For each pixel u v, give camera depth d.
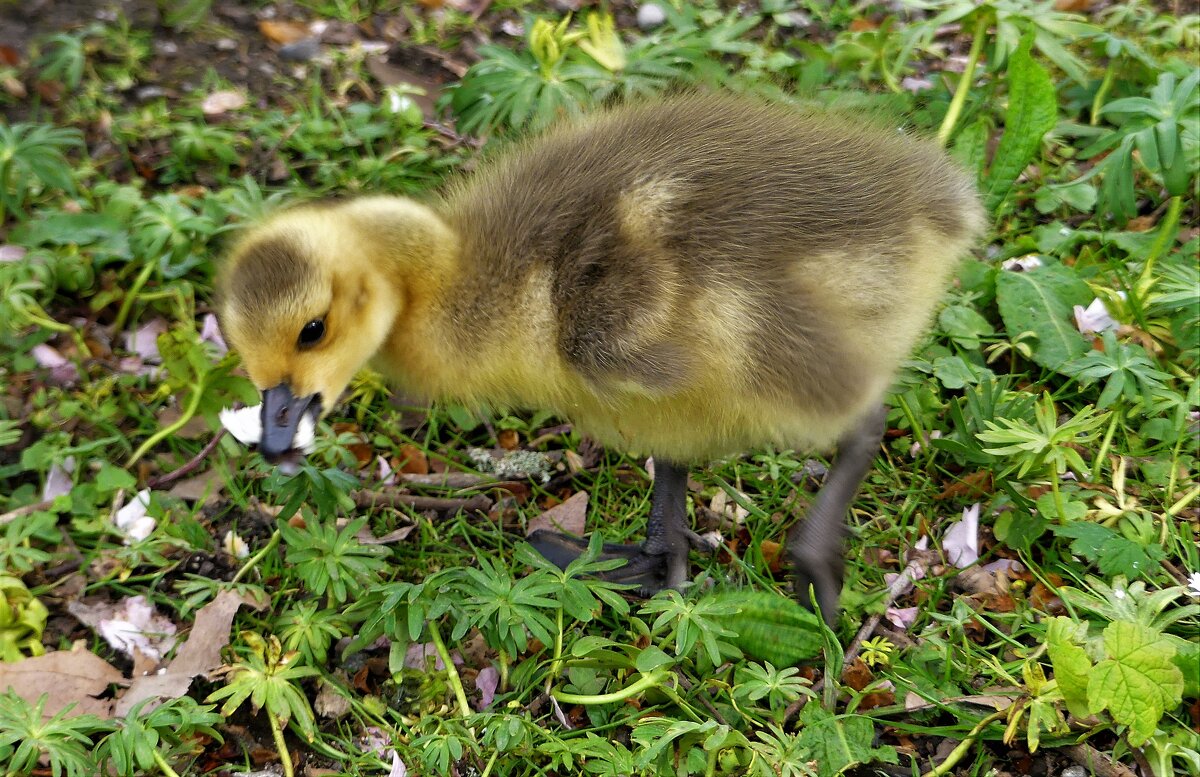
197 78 1.01
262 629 0.79
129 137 0.97
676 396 0.75
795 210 0.76
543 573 0.76
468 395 0.79
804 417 0.75
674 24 0.98
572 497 0.83
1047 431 0.78
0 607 0.78
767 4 1.02
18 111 0.98
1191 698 0.75
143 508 0.83
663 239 0.75
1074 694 0.73
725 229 0.75
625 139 0.78
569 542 0.81
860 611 0.78
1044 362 0.84
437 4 1.04
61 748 0.73
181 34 1.03
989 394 0.81
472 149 0.94
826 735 0.74
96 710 0.77
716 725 0.73
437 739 0.74
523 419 0.87
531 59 0.92
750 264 0.75
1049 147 0.93
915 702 0.75
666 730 0.73
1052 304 0.84
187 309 0.89
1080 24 0.91
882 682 0.76
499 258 0.77
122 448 0.85
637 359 0.74
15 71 1.00
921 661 0.76
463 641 0.78
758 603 0.75
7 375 0.88
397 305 0.77
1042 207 0.90
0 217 0.92
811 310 0.75
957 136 0.90
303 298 0.75
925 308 0.77
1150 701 0.72
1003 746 0.75
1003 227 0.90
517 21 1.03
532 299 0.76
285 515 0.79
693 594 0.78
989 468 0.81
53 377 0.88
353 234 0.77
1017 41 0.89
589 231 0.76
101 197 0.93
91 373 0.88
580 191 0.77
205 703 0.76
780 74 0.96
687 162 0.77
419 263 0.77
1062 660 0.73
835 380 0.74
